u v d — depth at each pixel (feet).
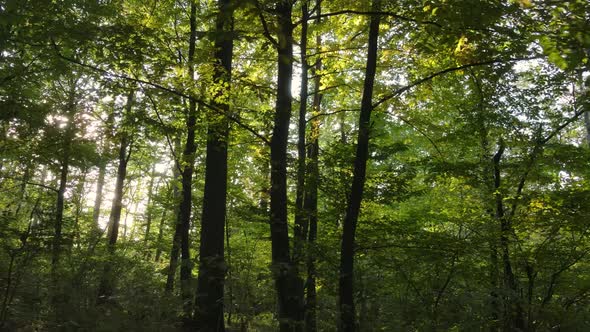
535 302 29.04
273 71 39.63
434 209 39.58
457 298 27.32
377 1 23.47
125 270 37.83
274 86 32.30
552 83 32.78
